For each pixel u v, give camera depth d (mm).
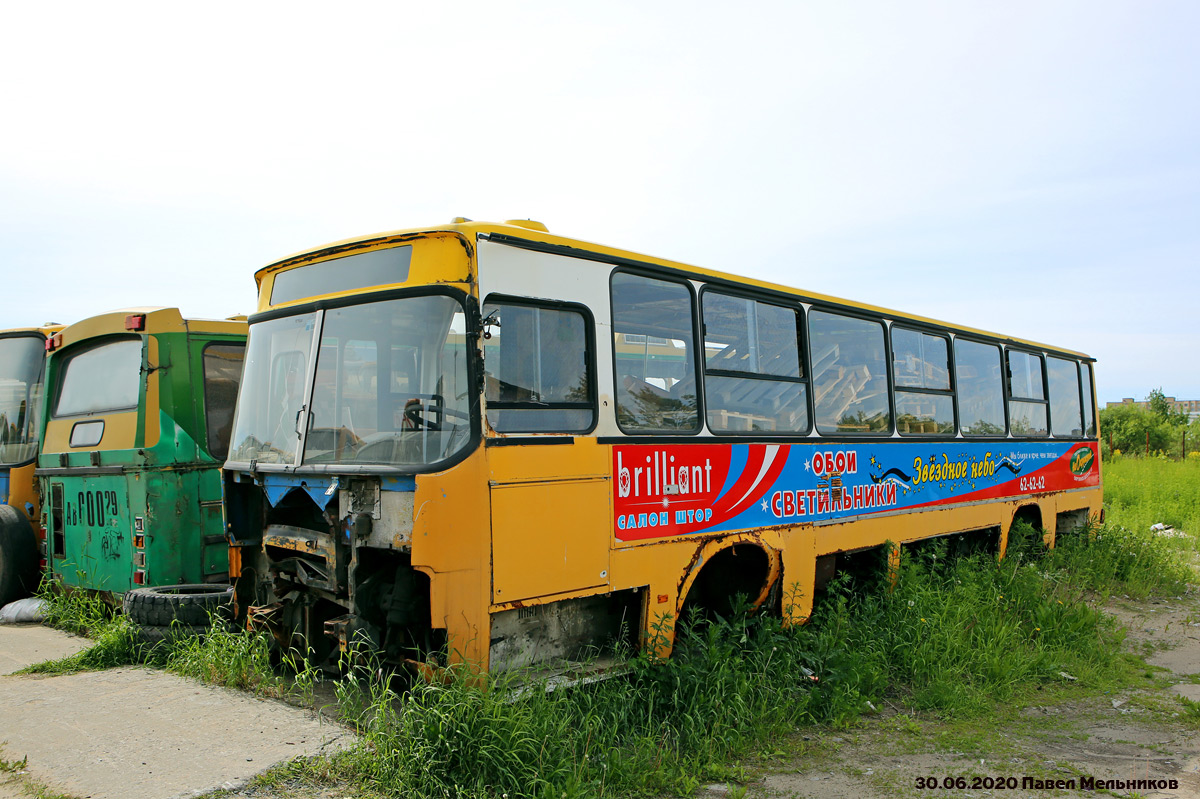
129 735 4820
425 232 5113
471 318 4930
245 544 6285
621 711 5285
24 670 6316
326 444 5438
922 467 9188
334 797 4148
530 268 5320
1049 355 12461
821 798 4789
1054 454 12242
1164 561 12445
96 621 7973
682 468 6234
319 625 5973
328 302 5602
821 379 7918
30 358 9891
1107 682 7254
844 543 7895
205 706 5375
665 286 6340
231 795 4070
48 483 9211
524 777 4316
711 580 7016
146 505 7812
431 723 4363
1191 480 24234
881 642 7129
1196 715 6344
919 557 8867
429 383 5008
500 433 5012
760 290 7223
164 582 7844
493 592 4879
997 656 7223
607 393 5730
